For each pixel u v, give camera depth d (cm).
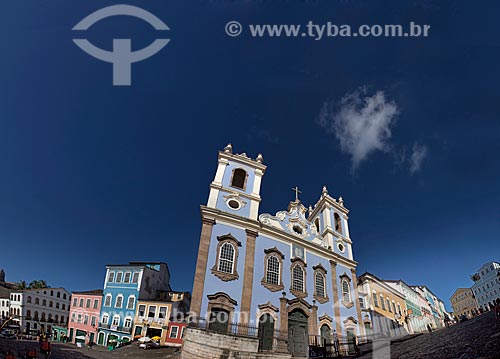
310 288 2489
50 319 5325
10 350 2044
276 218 2700
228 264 2191
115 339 3712
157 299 3862
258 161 2828
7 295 5172
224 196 2488
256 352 1612
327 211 3222
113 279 4216
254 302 2127
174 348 3052
